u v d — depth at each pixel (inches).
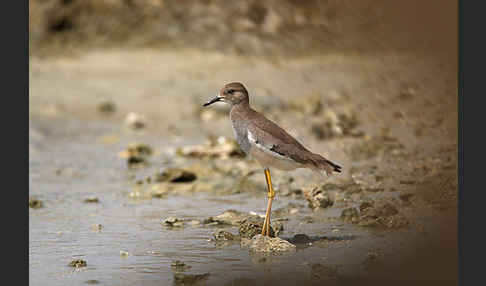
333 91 810.8
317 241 366.0
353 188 479.5
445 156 549.3
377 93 779.4
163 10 1111.6
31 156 641.6
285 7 1106.7
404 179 493.7
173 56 1021.2
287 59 990.4
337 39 1023.6
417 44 935.0
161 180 542.0
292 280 305.1
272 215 426.9
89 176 566.9
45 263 343.0
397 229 384.5
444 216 401.4
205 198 485.1
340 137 652.7
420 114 697.0
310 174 532.7
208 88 884.0
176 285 304.8
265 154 362.6
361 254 340.2
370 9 1039.6
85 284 310.8
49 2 1102.4
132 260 344.5
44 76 951.0
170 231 400.8
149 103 848.3
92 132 745.0
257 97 805.9
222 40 1062.4
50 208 463.5
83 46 1065.5
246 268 324.2
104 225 417.7
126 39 1077.1
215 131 740.7
